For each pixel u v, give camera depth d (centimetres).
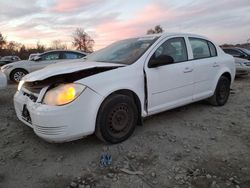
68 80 314
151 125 425
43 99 309
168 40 423
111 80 334
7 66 992
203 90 484
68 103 297
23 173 286
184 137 378
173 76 411
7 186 263
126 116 353
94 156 321
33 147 347
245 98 641
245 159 314
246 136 384
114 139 346
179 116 473
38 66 989
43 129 301
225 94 550
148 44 405
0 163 307
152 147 345
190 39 465
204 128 414
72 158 317
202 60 475
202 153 329
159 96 397
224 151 335
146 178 275
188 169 291
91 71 331
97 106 319
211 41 520
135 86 360
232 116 478
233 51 1312
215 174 281
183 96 440
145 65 376
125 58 388
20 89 364
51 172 288
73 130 304
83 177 277
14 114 494
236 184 263
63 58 1009
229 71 541
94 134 357
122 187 260
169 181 269
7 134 392
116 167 296
